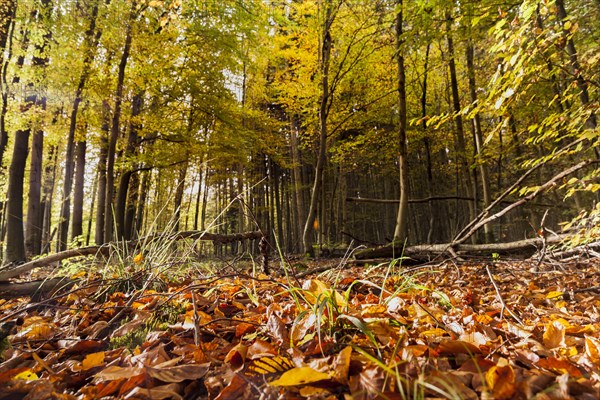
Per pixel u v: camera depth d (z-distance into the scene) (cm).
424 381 88
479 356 113
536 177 1285
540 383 86
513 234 1973
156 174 1681
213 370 116
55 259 316
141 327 182
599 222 314
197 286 187
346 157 1557
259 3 1184
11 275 296
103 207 1227
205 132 1404
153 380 106
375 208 2617
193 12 1157
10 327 134
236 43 1274
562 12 650
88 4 1014
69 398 100
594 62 305
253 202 2284
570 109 321
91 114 1102
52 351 151
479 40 782
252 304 224
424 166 1875
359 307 178
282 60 1566
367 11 964
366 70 1223
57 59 962
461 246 643
